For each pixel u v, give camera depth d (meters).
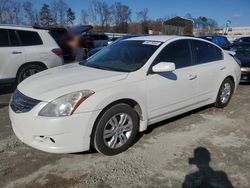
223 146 4.07
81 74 3.91
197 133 4.52
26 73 6.95
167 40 4.50
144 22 49.84
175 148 3.97
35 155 3.69
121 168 3.42
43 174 3.27
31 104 3.31
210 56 5.26
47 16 40.16
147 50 4.32
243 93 7.52
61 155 3.70
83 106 3.29
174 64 4.04
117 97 3.55
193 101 4.85
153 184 3.12
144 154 3.77
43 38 7.23
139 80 3.87
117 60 4.39
